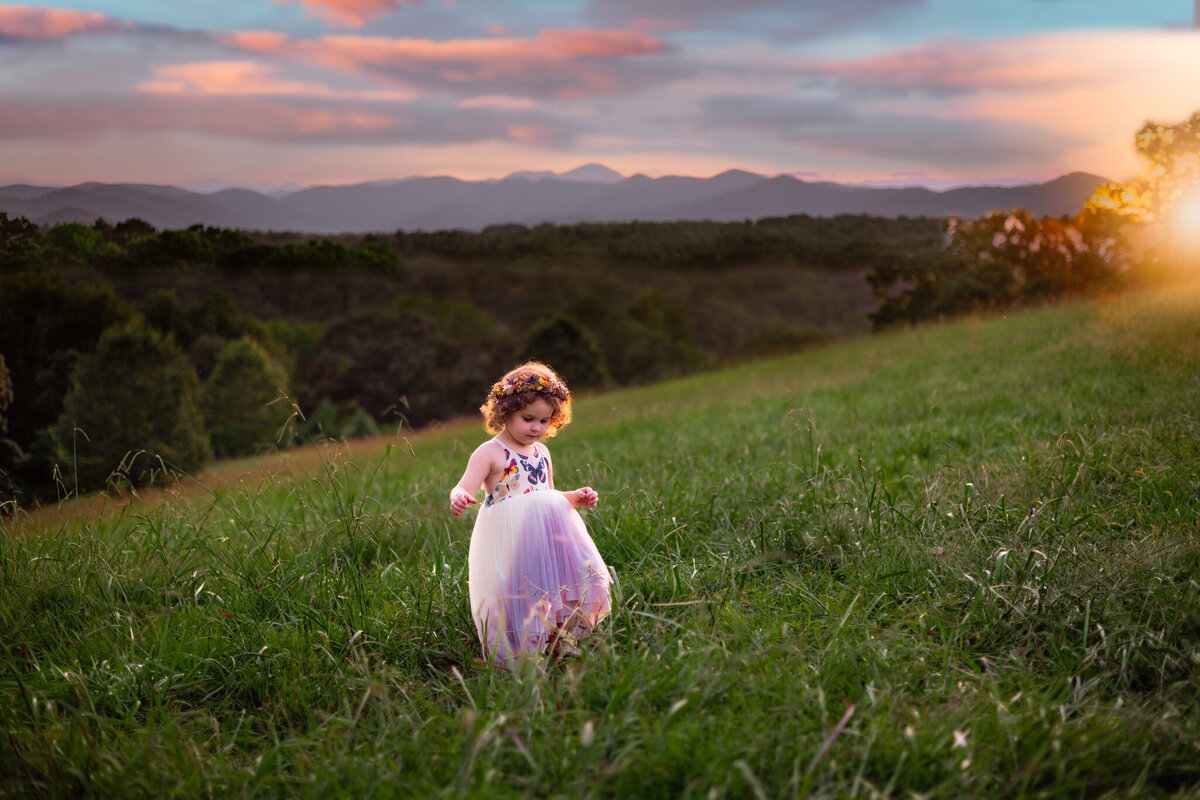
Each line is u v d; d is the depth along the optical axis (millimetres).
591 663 2873
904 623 3232
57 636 3629
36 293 34969
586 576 3305
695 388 25328
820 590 3697
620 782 2186
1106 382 7445
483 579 3346
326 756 2500
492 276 103375
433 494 6320
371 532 4816
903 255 44719
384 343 59656
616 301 99438
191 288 55750
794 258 115375
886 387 11633
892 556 3803
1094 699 2551
